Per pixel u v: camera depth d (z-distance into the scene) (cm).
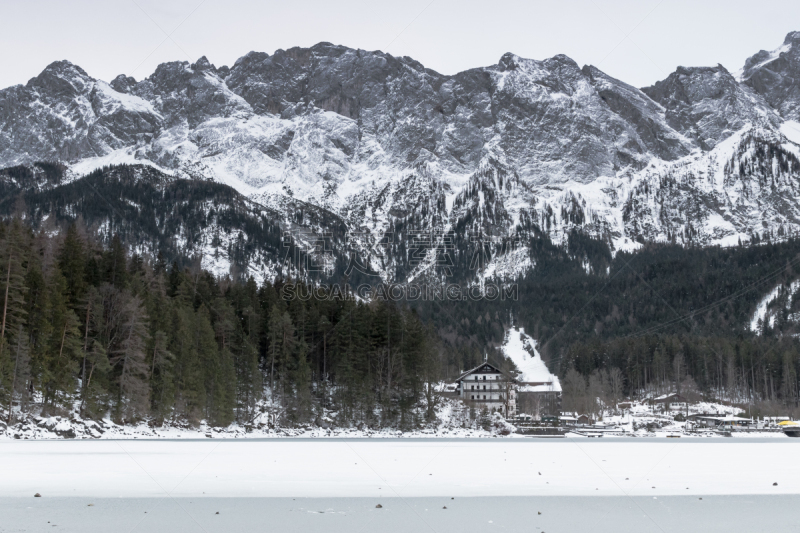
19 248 8856
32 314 8606
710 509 3669
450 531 3070
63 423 8294
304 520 3269
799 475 5453
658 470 5800
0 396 7744
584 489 4419
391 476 5038
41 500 3675
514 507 3688
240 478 4750
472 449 8431
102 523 3123
